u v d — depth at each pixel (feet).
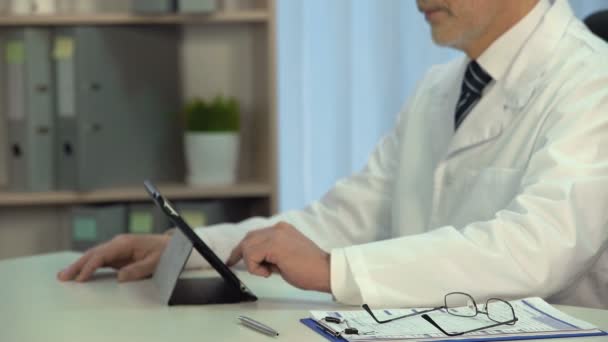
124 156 8.82
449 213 5.00
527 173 4.15
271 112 8.72
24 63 8.48
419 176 5.41
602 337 3.16
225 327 3.42
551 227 3.81
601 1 9.56
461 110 5.11
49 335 3.36
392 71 9.26
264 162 9.12
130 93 8.84
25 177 8.60
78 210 8.47
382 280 3.75
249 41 9.67
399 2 9.25
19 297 4.13
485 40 4.97
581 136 4.09
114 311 3.76
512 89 4.80
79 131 8.44
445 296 3.70
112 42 8.62
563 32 4.81
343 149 9.29
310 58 9.27
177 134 9.34
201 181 9.03
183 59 9.64
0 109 9.44
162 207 3.83
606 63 4.47
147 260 4.60
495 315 3.45
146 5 8.46
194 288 4.22
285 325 3.43
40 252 9.61
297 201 9.34
